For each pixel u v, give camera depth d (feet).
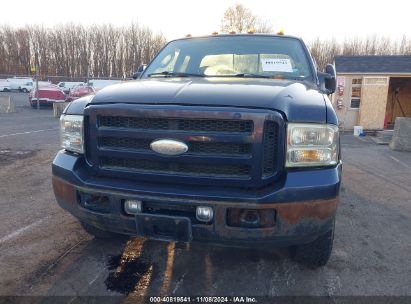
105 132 8.02
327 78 12.61
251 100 7.47
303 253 9.75
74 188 8.45
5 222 13.03
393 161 27.48
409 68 52.47
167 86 8.66
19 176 19.45
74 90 77.56
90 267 9.98
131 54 187.73
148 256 10.65
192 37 14.11
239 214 7.48
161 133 7.59
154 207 7.86
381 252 11.35
